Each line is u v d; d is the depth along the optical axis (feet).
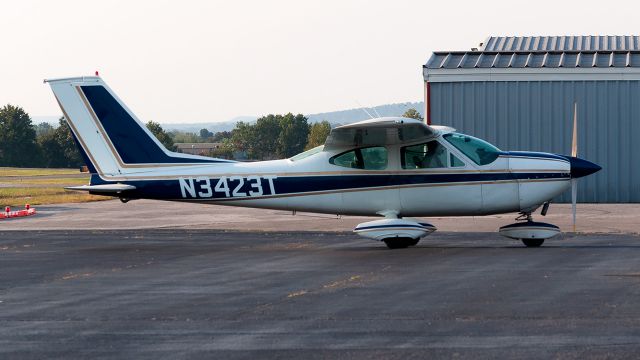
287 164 88.28
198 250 88.79
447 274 65.62
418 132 83.10
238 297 57.16
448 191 84.69
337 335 44.57
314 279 64.85
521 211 86.28
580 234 97.19
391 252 82.12
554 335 43.45
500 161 84.53
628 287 57.47
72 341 44.47
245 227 116.57
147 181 89.97
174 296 58.13
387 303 53.47
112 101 90.07
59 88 90.17
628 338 42.47
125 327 47.78
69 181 373.81
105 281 66.33
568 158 85.40
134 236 106.32
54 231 115.14
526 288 57.93
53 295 59.67
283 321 48.57
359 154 86.28
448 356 39.70
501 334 43.93
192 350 41.98
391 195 85.76
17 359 40.86
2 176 465.47
